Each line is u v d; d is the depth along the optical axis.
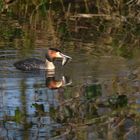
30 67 17.52
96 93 15.60
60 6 27.73
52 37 22.33
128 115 14.27
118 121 13.94
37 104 14.77
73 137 12.91
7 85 16.02
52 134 13.08
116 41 21.91
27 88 15.88
